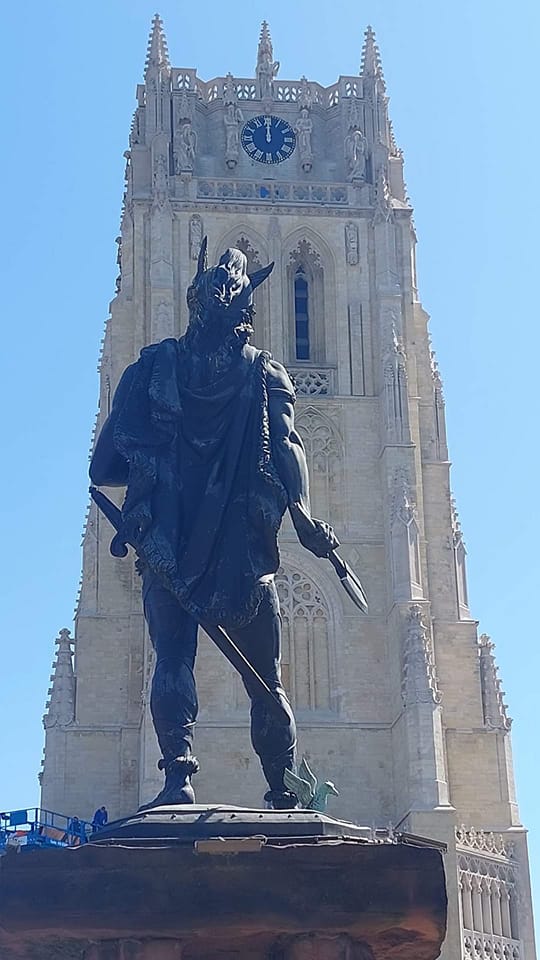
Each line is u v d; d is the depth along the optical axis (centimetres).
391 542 10000
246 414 1080
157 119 11025
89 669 9919
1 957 939
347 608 10019
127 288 10788
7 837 7419
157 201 10694
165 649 1056
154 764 9131
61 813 9606
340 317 10750
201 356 1095
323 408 10531
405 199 11112
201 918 883
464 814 9831
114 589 10062
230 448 1070
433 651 9938
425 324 10862
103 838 954
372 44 11362
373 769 9738
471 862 9306
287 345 10712
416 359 10719
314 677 9900
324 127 11294
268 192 10931
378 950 939
